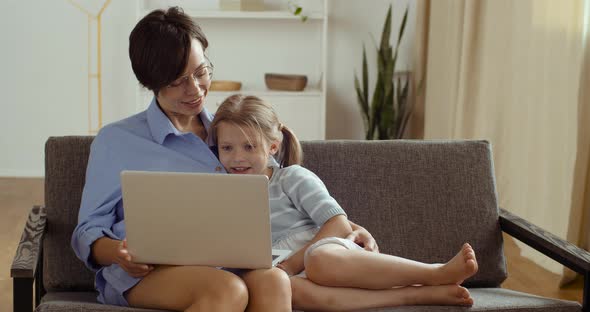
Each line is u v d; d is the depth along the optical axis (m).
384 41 4.26
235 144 1.78
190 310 1.45
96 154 1.76
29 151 4.68
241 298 1.46
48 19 4.54
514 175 3.29
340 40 4.70
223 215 1.48
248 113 1.79
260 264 1.53
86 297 1.80
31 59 4.58
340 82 4.75
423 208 2.00
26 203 3.98
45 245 1.88
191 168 1.78
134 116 1.85
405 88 4.37
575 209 2.81
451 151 2.04
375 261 1.65
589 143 2.79
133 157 1.76
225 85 4.49
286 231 1.82
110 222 1.70
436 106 4.07
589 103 2.77
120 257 1.54
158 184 1.48
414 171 2.01
